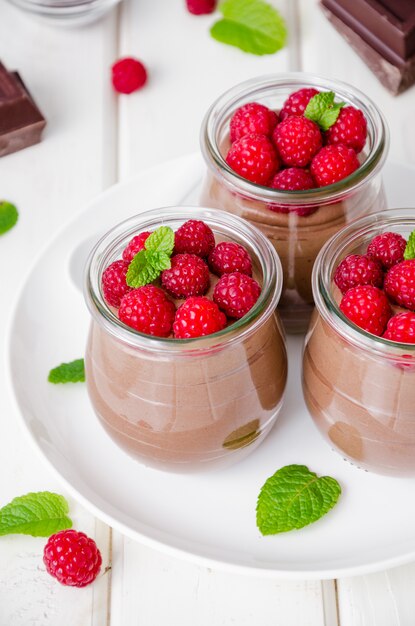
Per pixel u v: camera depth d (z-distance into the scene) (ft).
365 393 1.97
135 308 1.94
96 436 2.17
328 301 1.97
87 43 2.77
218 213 2.07
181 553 2.02
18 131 2.58
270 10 2.74
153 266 1.98
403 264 1.97
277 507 2.06
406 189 2.39
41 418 2.18
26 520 2.12
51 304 2.31
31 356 2.25
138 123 2.65
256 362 2.00
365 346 1.92
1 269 2.45
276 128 2.17
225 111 2.25
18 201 2.55
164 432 2.02
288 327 2.30
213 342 1.92
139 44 2.77
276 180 2.13
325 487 2.08
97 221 2.40
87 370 2.08
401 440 1.99
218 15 2.81
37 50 2.76
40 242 2.49
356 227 2.05
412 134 2.59
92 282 1.99
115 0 2.75
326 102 2.17
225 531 2.06
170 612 2.05
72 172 2.59
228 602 2.06
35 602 2.08
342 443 2.06
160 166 2.45
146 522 2.07
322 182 2.13
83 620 2.06
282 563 2.02
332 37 2.75
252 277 2.04
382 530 2.06
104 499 2.10
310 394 2.07
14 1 2.74
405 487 2.10
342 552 2.03
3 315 2.39
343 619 2.05
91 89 2.70
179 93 2.69
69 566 2.05
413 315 1.93
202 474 2.12
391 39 2.60
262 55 2.73
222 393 1.98
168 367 1.95
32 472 2.19
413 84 2.66
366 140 2.20
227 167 2.13
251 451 2.13
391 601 2.05
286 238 2.16
